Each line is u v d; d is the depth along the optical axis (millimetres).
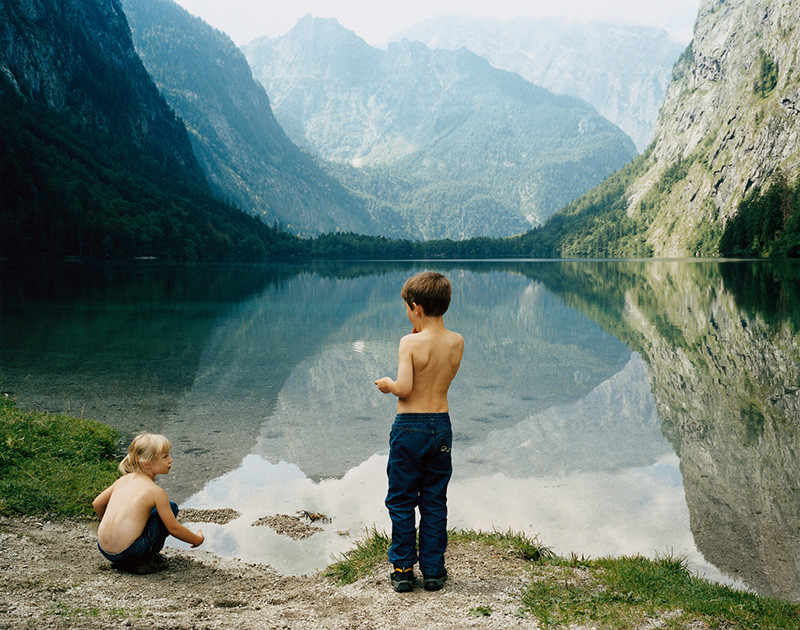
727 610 3900
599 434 10016
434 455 4223
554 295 42750
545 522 6520
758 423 10547
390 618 3658
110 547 4543
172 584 4418
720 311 29062
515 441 9656
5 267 83062
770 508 6922
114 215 144375
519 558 5059
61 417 9305
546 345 20047
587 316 28625
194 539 5000
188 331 22688
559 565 4977
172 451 8852
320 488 7438
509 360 17250
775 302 32812
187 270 88312
